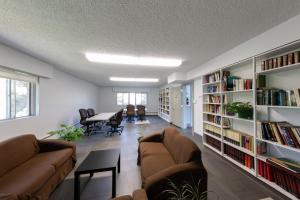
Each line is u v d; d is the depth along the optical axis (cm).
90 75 599
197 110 507
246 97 288
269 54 224
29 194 151
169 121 789
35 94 385
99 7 162
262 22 192
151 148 267
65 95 542
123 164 294
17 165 205
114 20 188
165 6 160
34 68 339
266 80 243
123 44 263
